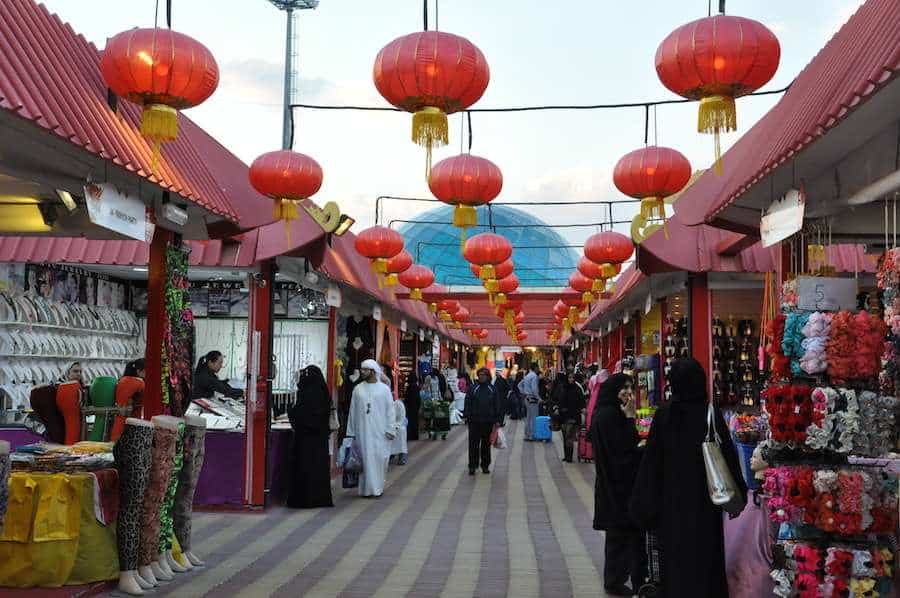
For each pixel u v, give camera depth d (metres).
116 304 13.28
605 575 6.32
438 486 12.69
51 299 11.38
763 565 5.38
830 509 4.90
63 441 8.69
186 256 8.12
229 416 10.45
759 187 6.72
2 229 7.53
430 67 5.33
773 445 5.28
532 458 16.91
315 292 14.69
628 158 7.25
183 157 7.30
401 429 15.65
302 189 7.40
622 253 10.81
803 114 5.54
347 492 12.02
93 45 6.54
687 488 5.13
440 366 31.58
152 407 7.60
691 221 8.45
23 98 4.69
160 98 5.36
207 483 10.20
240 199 8.22
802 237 6.97
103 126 5.70
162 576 6.58
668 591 5.10
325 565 7.23
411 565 7.26
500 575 6.90
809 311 5.71
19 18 5.48
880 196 5.11
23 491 5.96
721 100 5.35
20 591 5.89
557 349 44.78
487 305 26.27
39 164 5.91
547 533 8.86
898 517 4.84
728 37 5.11
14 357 10.73
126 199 6.23
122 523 6.21
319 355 14.75
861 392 5.04
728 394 15.20
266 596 6.17
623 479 6.21
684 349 15.23
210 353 10.99
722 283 11.41
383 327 17.92
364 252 10.84
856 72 4.77
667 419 5.29
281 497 10.95
